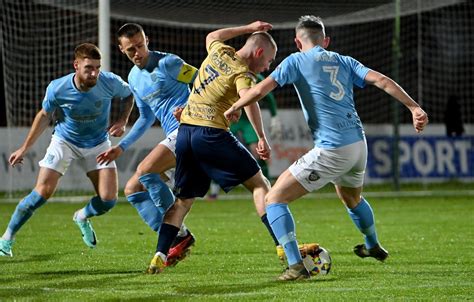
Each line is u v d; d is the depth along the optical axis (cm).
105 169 1905
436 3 4369
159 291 1375
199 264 1762
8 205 3525
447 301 1273
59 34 3969
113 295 1328
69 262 1794
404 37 5172
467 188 4484
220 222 2841
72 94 1800
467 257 1886
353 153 1491
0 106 4466
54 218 2955
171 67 1750
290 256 1484
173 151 1744
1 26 3888
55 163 1862
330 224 2762
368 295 1325
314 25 1532
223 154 1526
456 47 5159
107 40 3369
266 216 1564
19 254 1941
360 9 4169
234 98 1531
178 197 1583
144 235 2409
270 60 1573
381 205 3569
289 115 4475
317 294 1330
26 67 4069
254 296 1312
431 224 2745
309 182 1494
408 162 4644
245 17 4047
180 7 3872
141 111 1827
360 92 5084
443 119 5200
